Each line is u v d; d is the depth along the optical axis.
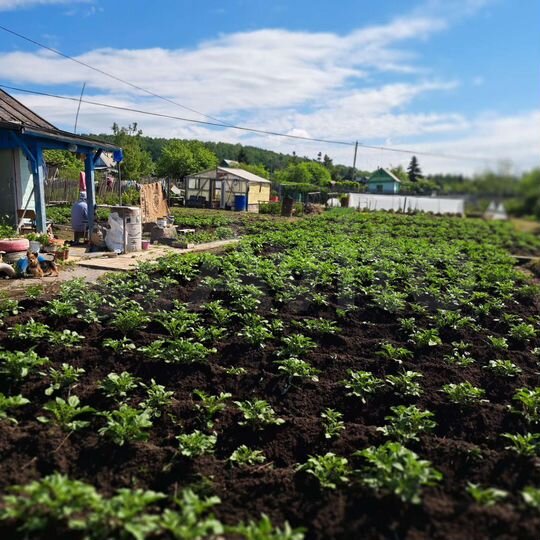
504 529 3.23
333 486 3.83
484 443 4.82
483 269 11.84
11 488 3.30
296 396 5.54
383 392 5.60
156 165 56.34
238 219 25.02
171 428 4.80
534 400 5.21
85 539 3.08
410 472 3.54
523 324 7.70
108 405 5.03
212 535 3.29
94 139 14.61
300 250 13.39
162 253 13.55
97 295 7.60
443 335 7.62
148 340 6.51
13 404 4.52
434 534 3.24
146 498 3.29
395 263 11.86
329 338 7.12
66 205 27.86
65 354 5.91
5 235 11.34
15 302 7.19
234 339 6.80
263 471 4.24
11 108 14.98
